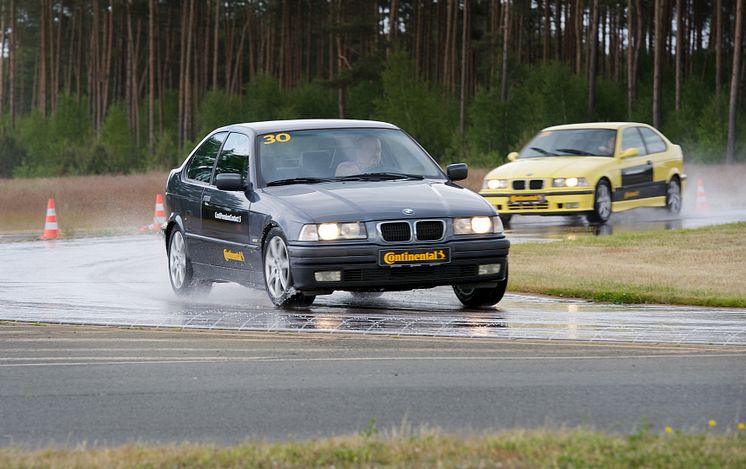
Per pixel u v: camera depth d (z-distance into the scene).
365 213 33.19
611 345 27.41
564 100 183.62
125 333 30.00
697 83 194.25
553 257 47.72
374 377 23.55
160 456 15.76
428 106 190.88
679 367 24.38
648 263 44.84
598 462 14.90
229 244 36.81
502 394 21.70
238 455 15.67
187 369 24.67
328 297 37.91
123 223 87.62
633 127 71.31
